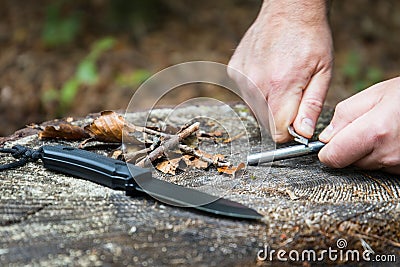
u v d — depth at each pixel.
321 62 0.92
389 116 0.82
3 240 0.72
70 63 2.10
